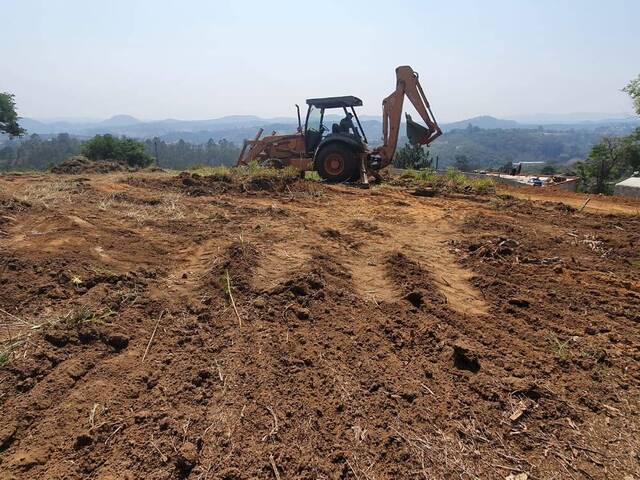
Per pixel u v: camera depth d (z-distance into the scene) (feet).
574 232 18.57
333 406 7.67
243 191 25.58
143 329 9.73
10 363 8.11
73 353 8.68
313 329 10.04
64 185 23.53
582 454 6.93
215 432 6.95
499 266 14.38
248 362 8.74
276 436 6.94
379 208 23.11
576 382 8.54
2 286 10.79
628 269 14.35
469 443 7.05
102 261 12.75
